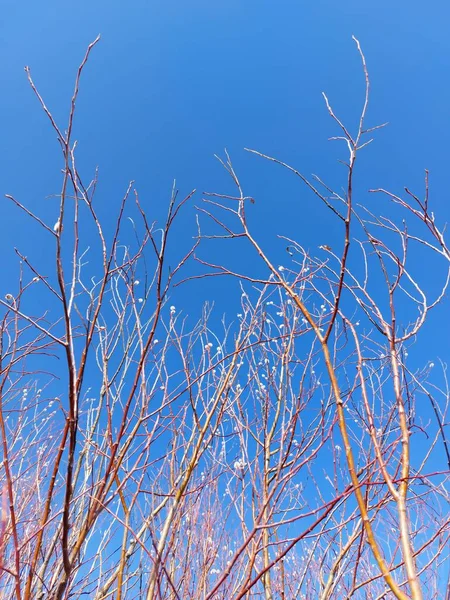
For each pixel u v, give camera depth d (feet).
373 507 8.21
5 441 6.21
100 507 6.96
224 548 10.68
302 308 6.17
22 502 9.45
